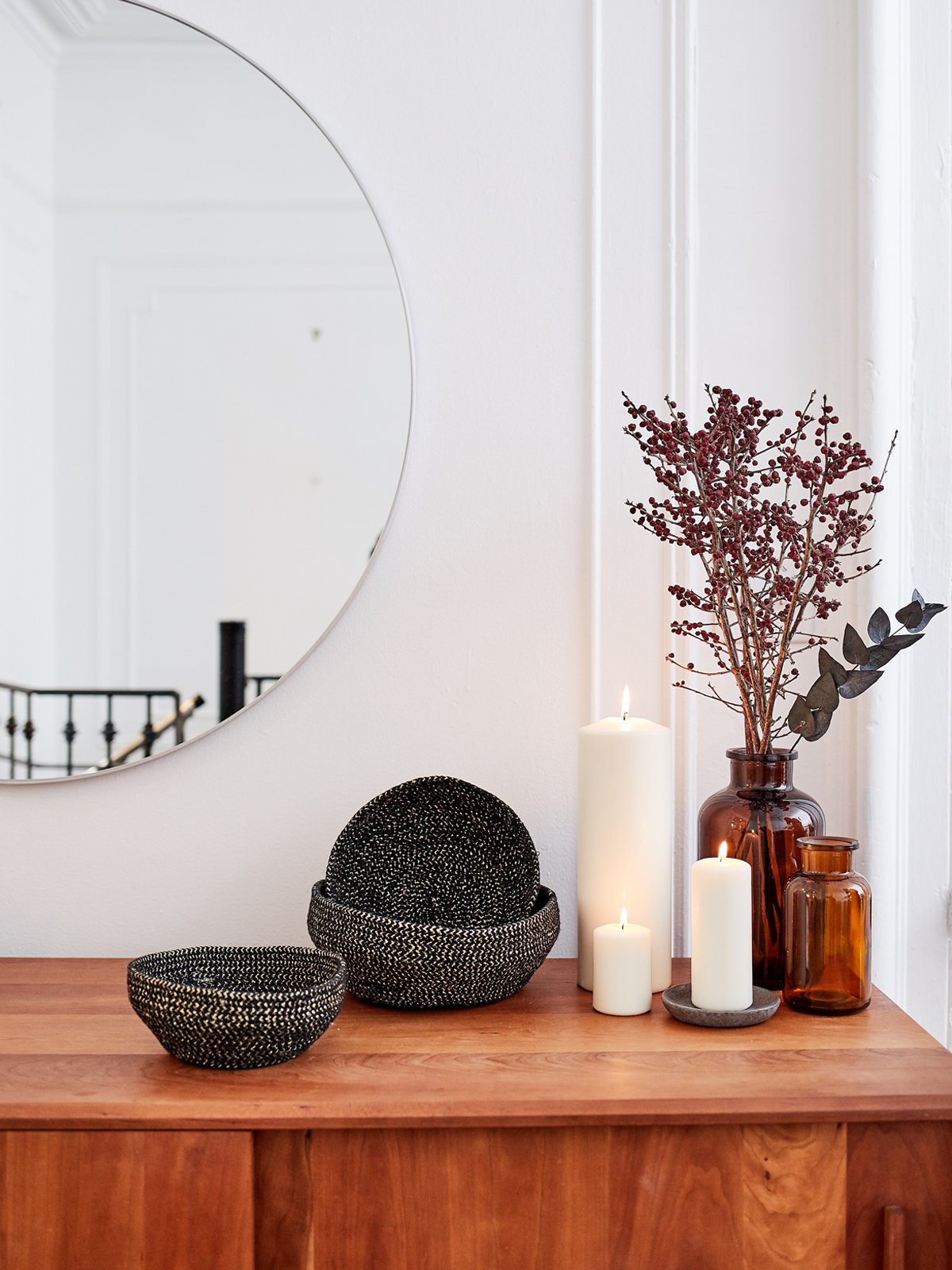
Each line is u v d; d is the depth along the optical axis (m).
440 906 1.11
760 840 1.05
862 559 1.20
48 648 1.19
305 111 1.20
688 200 1.21
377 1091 0.82
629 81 1.22
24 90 1.20
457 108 1.21
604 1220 0.81
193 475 1.19
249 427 1.20
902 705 1.21
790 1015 0.99
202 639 1.20
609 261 1.22
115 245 1.20
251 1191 0.80
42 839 1.21
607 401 1.22
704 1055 0.89
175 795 1.20
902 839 1.21
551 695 1.21
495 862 1.12
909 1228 0.82
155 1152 0.79
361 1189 0.81
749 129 1.22
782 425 1.22
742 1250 0.81
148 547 1.19
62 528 1.19
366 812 1.10
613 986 0.99
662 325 1.22
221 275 1.20
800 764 1.22
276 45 1.21
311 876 1.21
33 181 1.20
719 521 1.04
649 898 1.04
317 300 1.20
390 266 1.20
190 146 1.20
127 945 1.21
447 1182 0.81
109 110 1.20
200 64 1.20
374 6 1.21
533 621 1.21
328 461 1.20
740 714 1.22
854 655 0.99
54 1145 0.80
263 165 1.20
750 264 1.23
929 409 1.23
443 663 1.21
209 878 1.21
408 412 1.20
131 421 1.20
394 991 0.98
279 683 1.20
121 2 1.21
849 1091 0.81
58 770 1.19
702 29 1.22
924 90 1.24
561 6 1.21
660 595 1.22
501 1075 0.85
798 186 1.23
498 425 1.21
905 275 1.22
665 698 1.22
